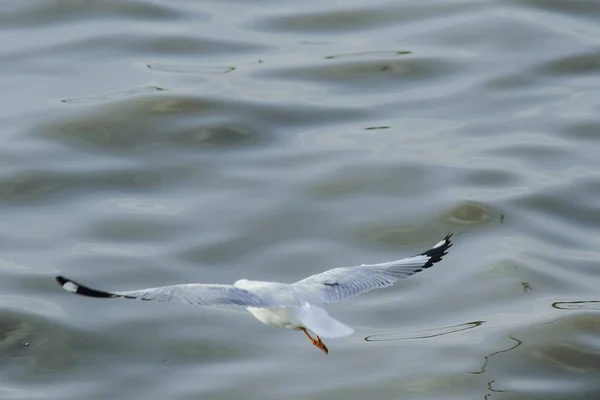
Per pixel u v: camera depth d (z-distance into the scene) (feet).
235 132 90.79
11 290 71.72
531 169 85.20
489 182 83.41
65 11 110.52
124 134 90.27
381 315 70.03
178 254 75.87
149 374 64.90
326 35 107.65
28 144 88.63
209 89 96.63
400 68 101.04
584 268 73.51
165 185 84.64
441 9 111.55
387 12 111.75
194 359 66.13
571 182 83.05
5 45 104.47
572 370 63.77
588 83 98.58
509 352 65.26
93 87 96.99
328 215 80.33
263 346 67.26
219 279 73.26
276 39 106.73
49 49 103.71
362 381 63.52
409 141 89.61
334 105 95.25
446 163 85.92
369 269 34.78
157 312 70.23
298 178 84.69
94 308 70.33
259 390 63.21
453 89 97.81
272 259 75.66
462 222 78.74
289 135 90.94
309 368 64.85
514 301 70.18
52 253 75.82
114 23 108.58
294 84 98.43
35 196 82.84
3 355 66.54
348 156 87.40
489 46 104.63
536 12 110.11
